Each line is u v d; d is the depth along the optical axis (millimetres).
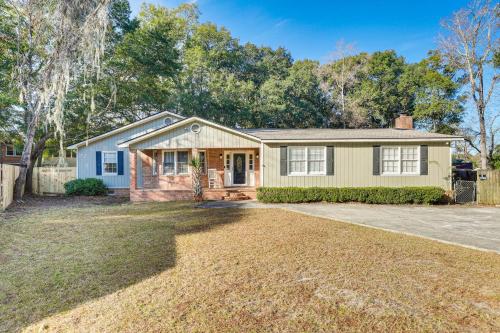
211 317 3404
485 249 6066
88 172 18000
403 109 33500
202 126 14984
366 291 4047
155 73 20562
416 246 6262
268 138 14492
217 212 10852
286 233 7379
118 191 17984
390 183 14352
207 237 6996
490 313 3475
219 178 16797
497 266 5043
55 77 12133
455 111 25375
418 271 4785
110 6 12367
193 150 15039
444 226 8578
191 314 3477
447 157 14289
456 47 20797
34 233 7562
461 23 20219
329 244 6367
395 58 35438
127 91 19703
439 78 24281
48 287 4273
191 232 7547
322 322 3285
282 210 11383
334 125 33688
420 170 14234
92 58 11977
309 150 14602
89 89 16938
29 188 17875
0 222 9062
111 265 5145
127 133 18234
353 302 3734
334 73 34219
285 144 14555
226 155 17531
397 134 15141
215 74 29797
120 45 18469
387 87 34625
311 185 14492
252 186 17422
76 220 9375
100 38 11844
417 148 14344
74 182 17125
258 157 17672
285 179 14547
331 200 13836
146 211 11234
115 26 18125
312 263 5152
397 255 5617
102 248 6176
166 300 3826
